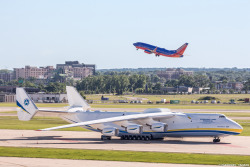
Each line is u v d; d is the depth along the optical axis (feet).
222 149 281.33
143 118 323.37
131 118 315.58
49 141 322.34
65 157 244.63
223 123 318.86
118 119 314.96
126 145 300.61
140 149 279.90
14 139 333.01
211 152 266.98
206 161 233.35
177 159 239.30
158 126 321.32
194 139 339.98
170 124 328.49
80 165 221.05
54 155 251.60
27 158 241.55
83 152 263.90
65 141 323.16
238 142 320.70
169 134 329.11
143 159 239.09
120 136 338.13
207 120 321.93
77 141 323.98
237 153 263.29
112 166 218.59
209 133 319.27
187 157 245.86
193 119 324.39
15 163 226.17
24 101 345.72
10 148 280.10
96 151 268.41
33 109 343.46
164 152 265.13
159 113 333.21
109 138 334.65
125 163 226.99
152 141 326.44
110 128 326.44
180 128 325.42
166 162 229.86
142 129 321.93
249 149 281.74
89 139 336.90
